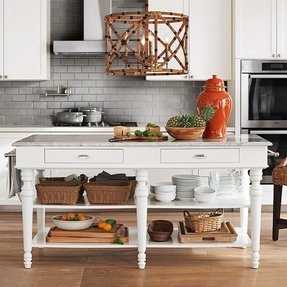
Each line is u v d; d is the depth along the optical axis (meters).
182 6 8.16
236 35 8.01
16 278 5.24
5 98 8.69
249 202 5.61
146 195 5.42
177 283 5.11
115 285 5.06
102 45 8.18
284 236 6.63
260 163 5.42
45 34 8.20
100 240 5.53
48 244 5.51
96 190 5.50
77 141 5.50
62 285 5.06
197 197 5.59
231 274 5.34
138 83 8.72
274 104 8.04
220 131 5.78
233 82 8.11
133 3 8.59
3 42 8.18
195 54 8.18
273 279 5.21
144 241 5.46
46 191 5.51
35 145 5.39
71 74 8.69
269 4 8.02
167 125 5.64
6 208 8.05
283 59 8.04
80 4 8.66
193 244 5.51
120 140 5.56
